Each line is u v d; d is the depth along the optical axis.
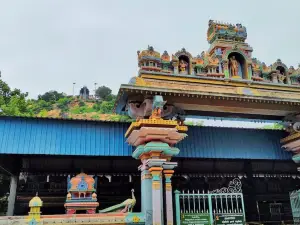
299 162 16.25
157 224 11.43
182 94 12.78
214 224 11.88
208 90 13.88
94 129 14.69
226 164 17.28
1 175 20.94
